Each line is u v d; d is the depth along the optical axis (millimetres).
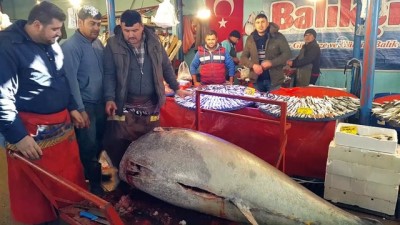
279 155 2141
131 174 1842
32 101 1830
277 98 3000
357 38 4109
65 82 2021
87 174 2629
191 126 3197
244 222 1720
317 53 4609
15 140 1706
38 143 1847
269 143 2822
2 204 2740
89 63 2453
